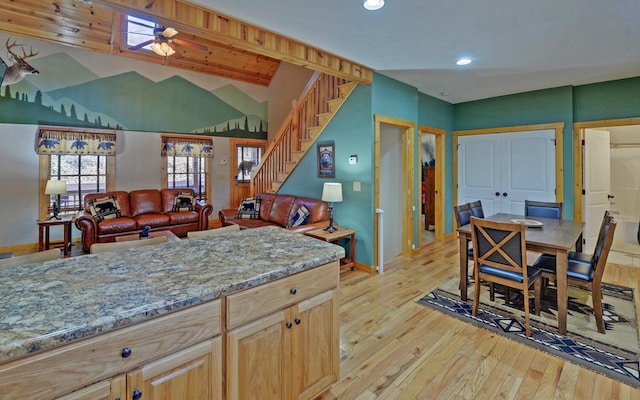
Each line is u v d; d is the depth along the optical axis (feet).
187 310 3.90
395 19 8.38
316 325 5.43
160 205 20.02
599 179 15.62
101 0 6.64
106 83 19.42
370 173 13.12
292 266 4.96
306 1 7.47
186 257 5.38
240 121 25.59
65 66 18.10
